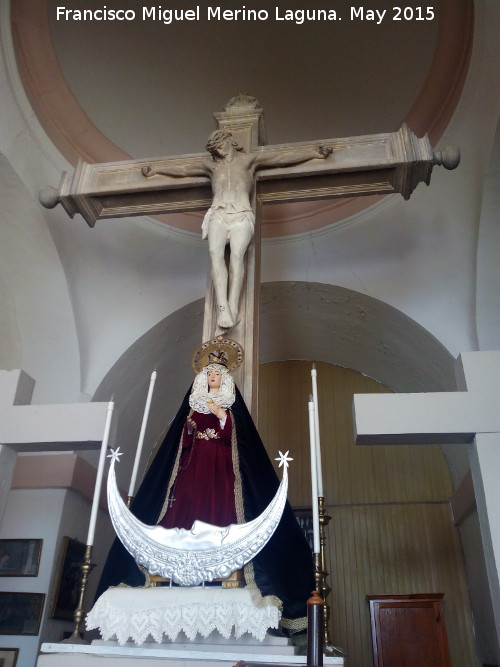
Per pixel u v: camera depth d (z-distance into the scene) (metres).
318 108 7.01
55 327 6.12
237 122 4.66
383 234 6.60
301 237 6.88
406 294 6.30
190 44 6.67
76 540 5.83
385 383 8.11
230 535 2.53
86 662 2.32
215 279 3.78
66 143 6.05
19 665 5.02
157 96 6.91
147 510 2.89
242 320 3.78
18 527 5.64
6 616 5.27
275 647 2.31
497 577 2.94
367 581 7.10
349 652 6.70
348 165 4.23
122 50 6.48
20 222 5.70
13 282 5.99
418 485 7.59
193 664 2.24
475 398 3.34
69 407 3.55
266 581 2.43
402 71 6.34
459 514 6.93
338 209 6.80
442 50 5.85
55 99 6.02
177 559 2.52
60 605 5.44
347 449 7.95
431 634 6.52
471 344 5.80
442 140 5.90
